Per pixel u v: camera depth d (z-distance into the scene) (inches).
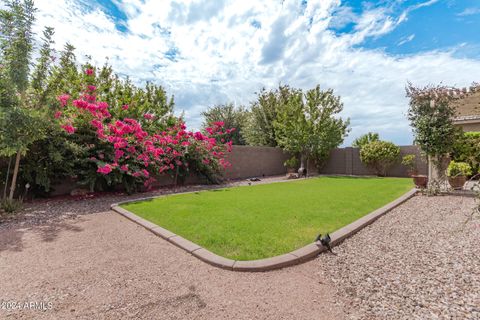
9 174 238.5
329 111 563.5
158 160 327.0
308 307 82.7
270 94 762.8
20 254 125.3
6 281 98.8
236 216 186.5
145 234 155.9
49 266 111.9
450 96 304.3
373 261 117.3
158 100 532.4
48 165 248.4
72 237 150.9
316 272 107.1
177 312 79.7
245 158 538.6
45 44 217.5
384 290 92.4
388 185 371.9
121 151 277.3
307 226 161.9
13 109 191.8
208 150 407.2
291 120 581.9
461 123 391.2
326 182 425.4
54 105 223.0
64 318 76.7
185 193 302.7
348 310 81.1
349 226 160.1
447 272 105.5
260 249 125.4
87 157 273.6
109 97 406.0
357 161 600.1
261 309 81.7
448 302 84.1
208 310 80.9
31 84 214.1
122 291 91.7
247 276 103.3
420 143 320.5
